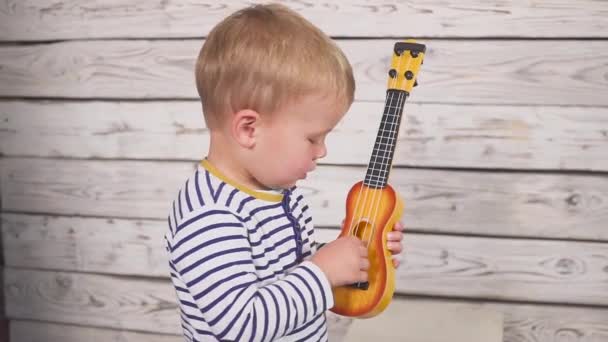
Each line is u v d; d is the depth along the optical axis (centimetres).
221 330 79
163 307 177
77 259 179
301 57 80
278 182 85
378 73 153
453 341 134
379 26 151
